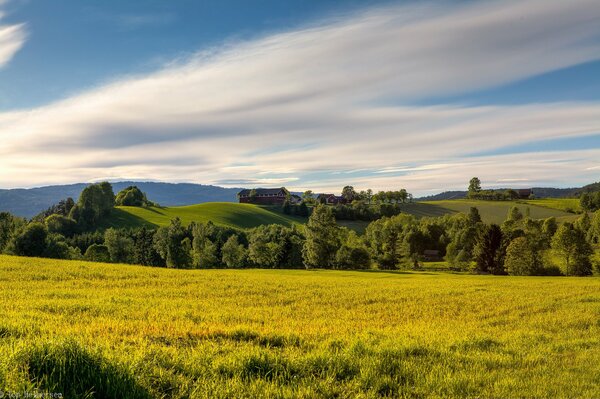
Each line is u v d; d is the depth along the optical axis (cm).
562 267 8956
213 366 830
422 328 1653
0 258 4941
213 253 10744
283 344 1158
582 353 1223
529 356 1135
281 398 714
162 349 918
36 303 1889
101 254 10288
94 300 2172
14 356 663
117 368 679
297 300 2744
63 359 667
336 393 759
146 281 3653
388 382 813
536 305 2702
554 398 793
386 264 10338
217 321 1647
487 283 4772
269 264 10575
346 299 2866
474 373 937
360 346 1057
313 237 10106
